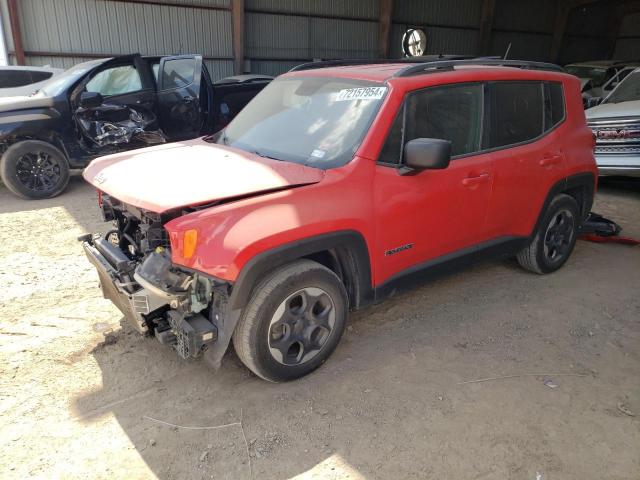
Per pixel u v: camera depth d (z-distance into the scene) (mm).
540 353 3475
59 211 6621
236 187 2791
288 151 3402
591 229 5578
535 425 2791
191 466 2504
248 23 15570
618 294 4340
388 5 17500
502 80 3873
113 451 2590
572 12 22828
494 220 3914
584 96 12875
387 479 2436
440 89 3498
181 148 3691
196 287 2715
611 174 7426
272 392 3037
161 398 2984
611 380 3195
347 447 2627
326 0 16656
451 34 19859
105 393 3021
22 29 12203
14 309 3965
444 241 3635
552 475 2465
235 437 2689
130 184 2961
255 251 2664
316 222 2865
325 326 3117
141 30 13758
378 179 3154
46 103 7074
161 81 8039
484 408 2920
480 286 4461
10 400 2938
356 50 17844
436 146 2971
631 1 23219
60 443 2633
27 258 4996
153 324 3037
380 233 3207
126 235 3547
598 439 2693
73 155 7391
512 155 3895
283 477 2443
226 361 3336
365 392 3041
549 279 4621
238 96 8945
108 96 7551
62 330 3676
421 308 4066
